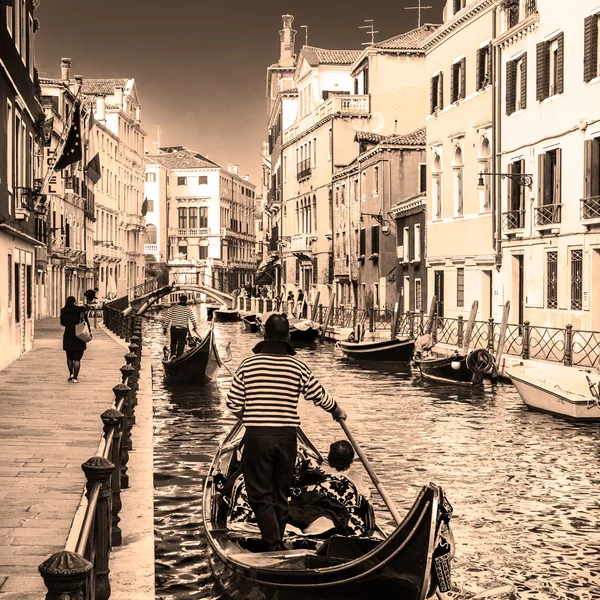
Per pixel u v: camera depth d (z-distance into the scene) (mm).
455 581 8125
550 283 26094
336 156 51312
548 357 23859
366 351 30422
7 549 6672
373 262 43906
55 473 9320
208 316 64438
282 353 6984
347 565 5738
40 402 14906
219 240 103812
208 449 14266
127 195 77312
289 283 62969
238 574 6574
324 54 58031
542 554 8914
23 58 23453
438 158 35312
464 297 32500
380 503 10758
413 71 50375
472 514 10375
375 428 16562
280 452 6738
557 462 13414
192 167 104062
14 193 21562
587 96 23984
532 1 27219
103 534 6129
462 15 31578
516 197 28359
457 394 21688
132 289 78938
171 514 10031
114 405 8406
